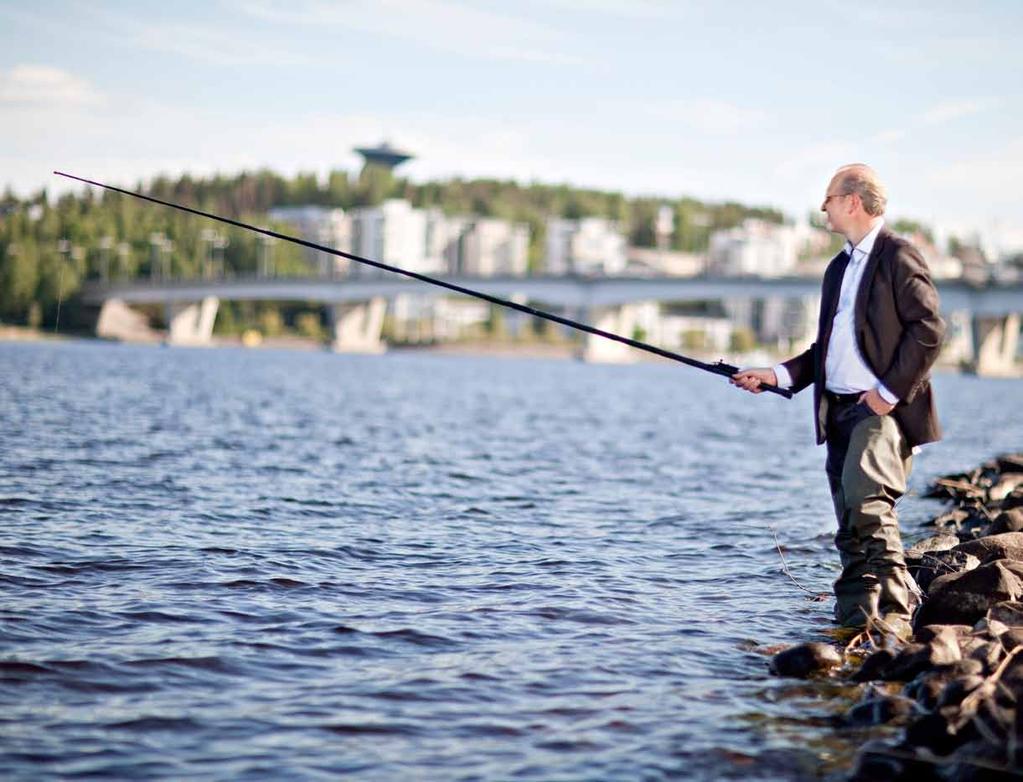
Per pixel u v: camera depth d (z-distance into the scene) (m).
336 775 4.19
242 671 5.41
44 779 4.06
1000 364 96.50
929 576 7.46
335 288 118.31
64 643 5.72
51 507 10.34
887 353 6.02
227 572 7.66
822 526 11.12
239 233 167.50
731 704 5.12
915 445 6.23
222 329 150.62
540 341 159.38
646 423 31.38
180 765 4.23
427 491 13.08
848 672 5.63
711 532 10.56
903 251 6.01
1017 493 10.88
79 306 133.62
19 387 34.88
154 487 12.21
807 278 91.50
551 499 12.82
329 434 21.81
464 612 6.77
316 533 9.61
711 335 175.88
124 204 167.88
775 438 26.91
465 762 4.36
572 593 7.42
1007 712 4.47
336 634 6.14
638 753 4.49
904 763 4.27
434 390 48.31
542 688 5.30
